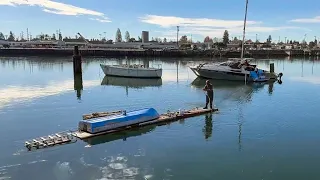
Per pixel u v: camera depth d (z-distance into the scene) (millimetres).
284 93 36375
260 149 17094
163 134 19500
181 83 45156
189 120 22766
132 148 17031
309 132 20188
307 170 14445
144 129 20469
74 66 48469
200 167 14695
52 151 16312
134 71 50656
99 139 18328
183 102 30250
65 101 30266
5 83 42062
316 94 35438
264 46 166250
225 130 20500
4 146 17156
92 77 51250
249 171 14312
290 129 20859
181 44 166500
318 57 127750
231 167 14727
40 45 145125
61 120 22891
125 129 19922
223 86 42312
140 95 34375
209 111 25156
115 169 14297
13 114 24688
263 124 22047
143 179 13367
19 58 98750
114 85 42562
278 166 14891
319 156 16141
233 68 47250
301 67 77312
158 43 171000
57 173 13805
